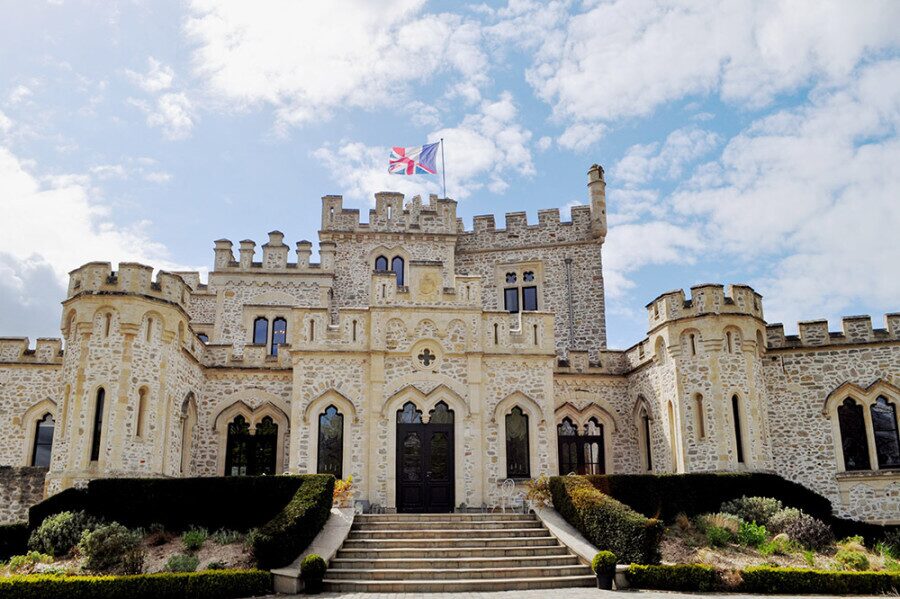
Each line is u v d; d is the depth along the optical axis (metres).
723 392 29.14
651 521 21.08
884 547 26.34
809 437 30.81
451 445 29.75
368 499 28.62
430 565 21.67
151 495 24.09
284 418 31.83
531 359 31.06
